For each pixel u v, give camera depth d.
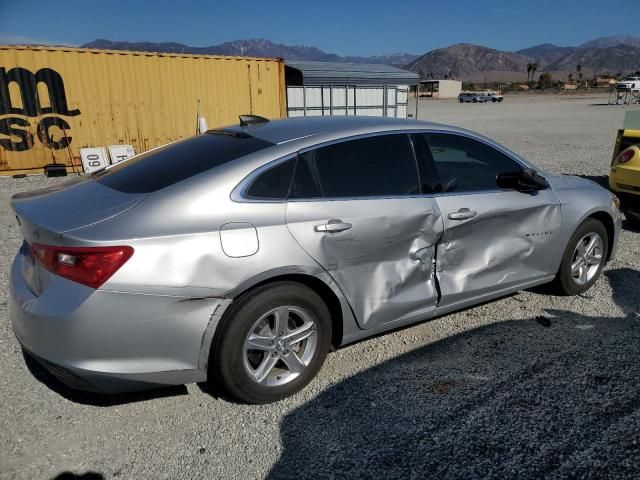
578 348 3.55
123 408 2.93
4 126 11.23
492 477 2.40
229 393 2.85
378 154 3.26
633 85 50.69
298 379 3.01
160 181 2.86
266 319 2.86
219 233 2.63
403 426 2.76
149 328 2.52
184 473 2.45
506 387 3.10
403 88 19.81
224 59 13.52
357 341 3.48
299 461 2.52
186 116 13.23
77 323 2.43
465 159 3.65
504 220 3.67
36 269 2.66
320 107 18.03
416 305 3.34
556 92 91.50
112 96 12.14
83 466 2.49
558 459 2.50
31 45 11.14
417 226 3.25
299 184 2.95
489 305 4.25
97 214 2.62
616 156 7.16
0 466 2.47
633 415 2.82
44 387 3.11
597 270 4.43
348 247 3.00
